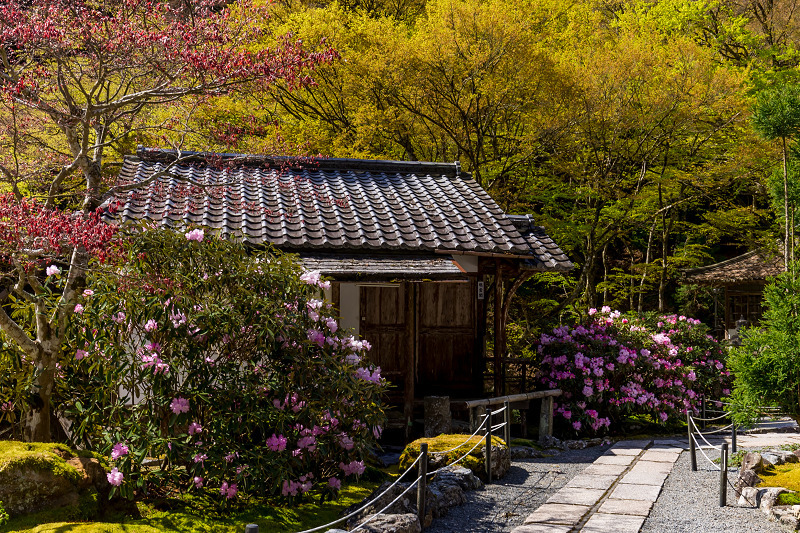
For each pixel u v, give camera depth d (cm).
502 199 1811
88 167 617
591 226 1814
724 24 2044
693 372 1210
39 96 585
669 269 2147
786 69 1927
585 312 1947
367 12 2061
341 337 648
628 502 655
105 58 574
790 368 666
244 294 581
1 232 474
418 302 1109
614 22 1995
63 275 691
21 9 562
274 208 1007
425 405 927
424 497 571
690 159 1878
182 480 593
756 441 1017
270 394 583
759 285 2173
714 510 629
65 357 617
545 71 1597
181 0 602
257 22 630
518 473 798
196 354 551
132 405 567
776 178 750
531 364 1124
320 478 647
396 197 1112
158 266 576
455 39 1556
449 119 1692
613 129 1750
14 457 473
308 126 1673
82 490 503
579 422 1038
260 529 527
